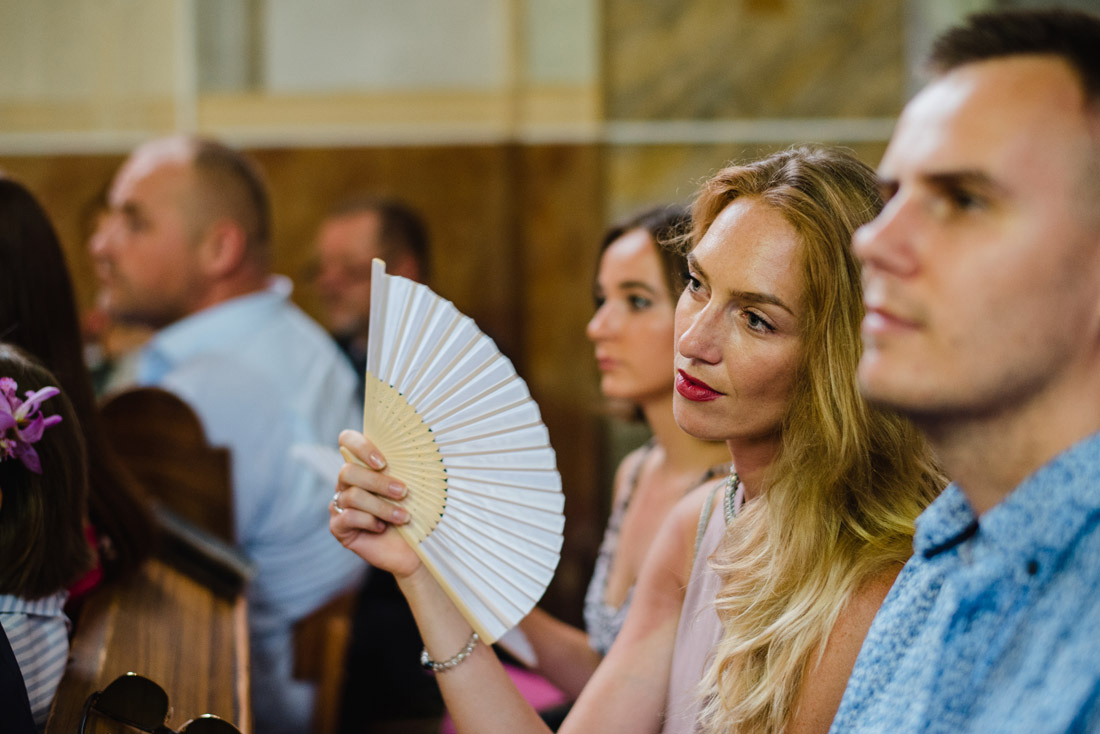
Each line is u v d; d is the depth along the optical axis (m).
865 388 0.85
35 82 5.62
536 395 5.84
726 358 1.36
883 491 1.38
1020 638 0.82
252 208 4.04
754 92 5.64
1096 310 0.79
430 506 1.35
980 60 0.83
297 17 5.78
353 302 5.43
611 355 2.29
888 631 1.02
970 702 0.84
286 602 3.49
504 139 5.81
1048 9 0.83
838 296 1.33
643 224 2.29
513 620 1.35
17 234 2.06
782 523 1.38
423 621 1.41
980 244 0.79
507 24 5.74
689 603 1.60
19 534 1.59
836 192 1.35
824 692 1.30
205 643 1.94
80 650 1.76
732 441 1.49
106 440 2.20
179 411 3.05
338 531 1.39
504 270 5.86
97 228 5.64
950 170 0.80
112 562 2.14
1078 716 0.74
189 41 5.71
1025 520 0.83
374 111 5.81
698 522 1.65
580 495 5.80
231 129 5.80
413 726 3.56
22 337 2.09
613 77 5.71
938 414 0.83
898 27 5.52
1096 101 0.78
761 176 1.41
